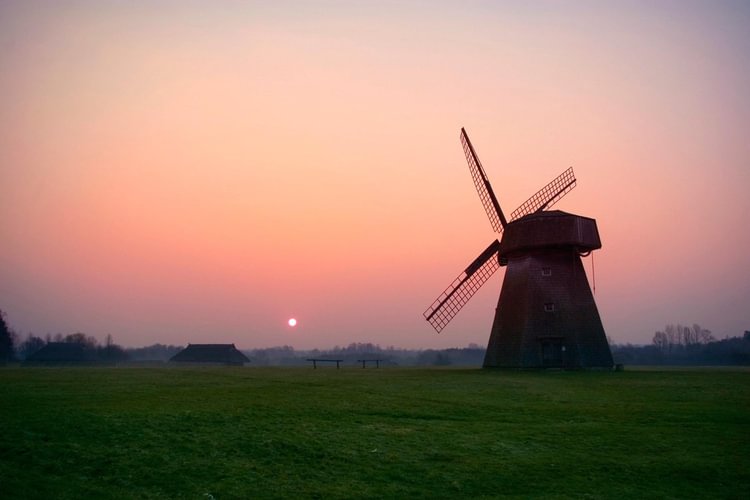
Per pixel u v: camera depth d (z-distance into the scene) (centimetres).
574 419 3266
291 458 2455
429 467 2453
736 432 3011
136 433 2559
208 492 2070
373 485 2248
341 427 2927
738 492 2272
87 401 3169
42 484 1991
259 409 3191
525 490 2261
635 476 2412
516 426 3095
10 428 2445
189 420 2827
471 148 7281
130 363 13275
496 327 6378
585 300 6025
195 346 13425
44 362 12569
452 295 7100
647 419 3269
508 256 6525
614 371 5794
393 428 2964
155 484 2103
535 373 5581
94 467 2180
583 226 6116
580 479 2372
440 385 4491
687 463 2545
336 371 6231
